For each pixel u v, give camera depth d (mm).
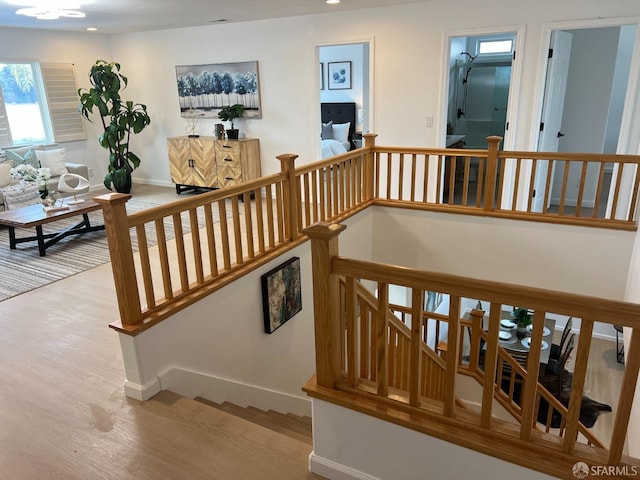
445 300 7262
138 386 2471
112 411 2387
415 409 1805
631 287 3709
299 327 3865
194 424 2309
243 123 6586
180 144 6742
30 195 5629
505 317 6066
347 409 1917
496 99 8227
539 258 4301
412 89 5305
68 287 3857
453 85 8109
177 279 3729
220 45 6406
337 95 8742
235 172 6359
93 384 2602
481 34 4844
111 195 2295
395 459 1886
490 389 1659
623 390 1443
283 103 6176
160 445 2158
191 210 2725
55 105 6844
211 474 2002
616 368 5355
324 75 8719
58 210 4594
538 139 5055
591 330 1438
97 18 5469
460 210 4484
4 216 4410
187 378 2758
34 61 6523
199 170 6684
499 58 7992
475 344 3596
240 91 6430
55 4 4441
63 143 7055
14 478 1936
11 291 3771
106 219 2293
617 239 3953
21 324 3258
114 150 7113
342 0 4637
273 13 5395
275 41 5969
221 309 2971
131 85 7434
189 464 2051
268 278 3312
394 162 5645
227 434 2248
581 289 4219
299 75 5941
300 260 3746
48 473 1966
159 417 2350
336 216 4301
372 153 4781
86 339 3062
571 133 6871
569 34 5238
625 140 4578
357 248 4688
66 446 2129
